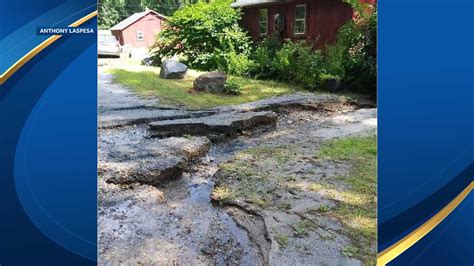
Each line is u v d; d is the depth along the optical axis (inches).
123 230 115.6
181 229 117.6
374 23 335.9
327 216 118.2
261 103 275.3
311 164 165.2
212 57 440.5
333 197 131.6
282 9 469.7
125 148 176.1
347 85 343.0
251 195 135.7
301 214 120.0
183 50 479.2
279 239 105.5
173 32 486.9
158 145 181.5
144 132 211.8
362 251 99.3
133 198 135.9
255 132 230.2
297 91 337.4
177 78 386.6
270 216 119.4
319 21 422.9
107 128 214.5
